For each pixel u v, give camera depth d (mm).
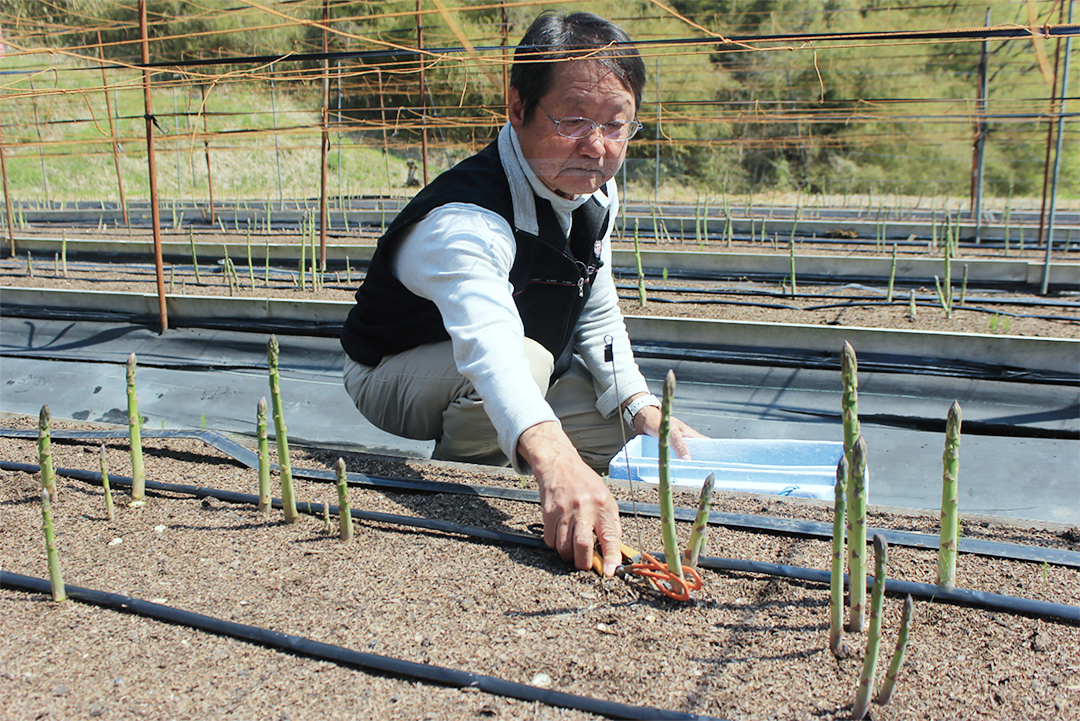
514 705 1080
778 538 1580
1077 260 6055
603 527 1450
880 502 2309
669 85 13578
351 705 1082
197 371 3371
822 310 4422
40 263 6277
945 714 1063
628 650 1207
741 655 1195
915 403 2938
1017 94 12008
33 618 1290
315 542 1567
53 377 3387
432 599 1350
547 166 1704
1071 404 2787
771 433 2844
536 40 1612
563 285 1992
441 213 1730
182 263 6395
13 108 10898
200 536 1597
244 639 1235
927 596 1348
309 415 3016
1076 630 1256
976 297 4730
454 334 1637
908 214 9609
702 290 4914
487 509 1726
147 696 1096
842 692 1107
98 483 1862
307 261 6219
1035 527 1624
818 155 13891
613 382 2191
